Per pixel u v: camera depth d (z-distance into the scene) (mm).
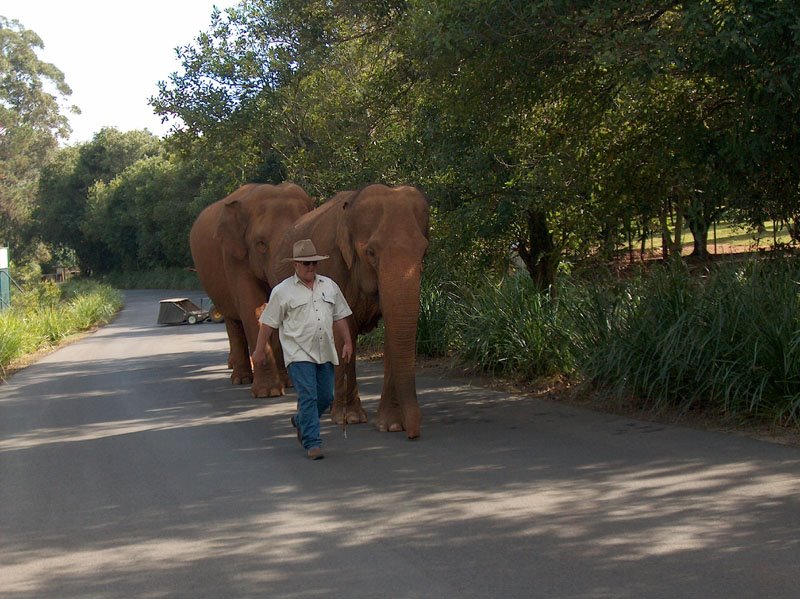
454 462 7633
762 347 8328
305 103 20406
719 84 10969
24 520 6672
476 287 14469
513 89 11625
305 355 8133
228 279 13398
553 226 14453
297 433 8758
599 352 9945
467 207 13859
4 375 18203
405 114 16875
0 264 41625
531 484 6750
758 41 8695
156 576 5293
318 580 5066
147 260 84625
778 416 8047
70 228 92438
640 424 8711
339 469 7668
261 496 6953
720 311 8766
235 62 20625
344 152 18750
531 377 11891
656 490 6352
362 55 20094
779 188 11188
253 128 20812
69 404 13062
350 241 9125
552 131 13039
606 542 5348
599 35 10078
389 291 8672
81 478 7941
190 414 11289
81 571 5465
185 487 7387
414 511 6266
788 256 10359
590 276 11789
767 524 5469
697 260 12312
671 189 12617
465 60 11156
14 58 93188
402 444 8508
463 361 13422
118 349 24219
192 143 22703
